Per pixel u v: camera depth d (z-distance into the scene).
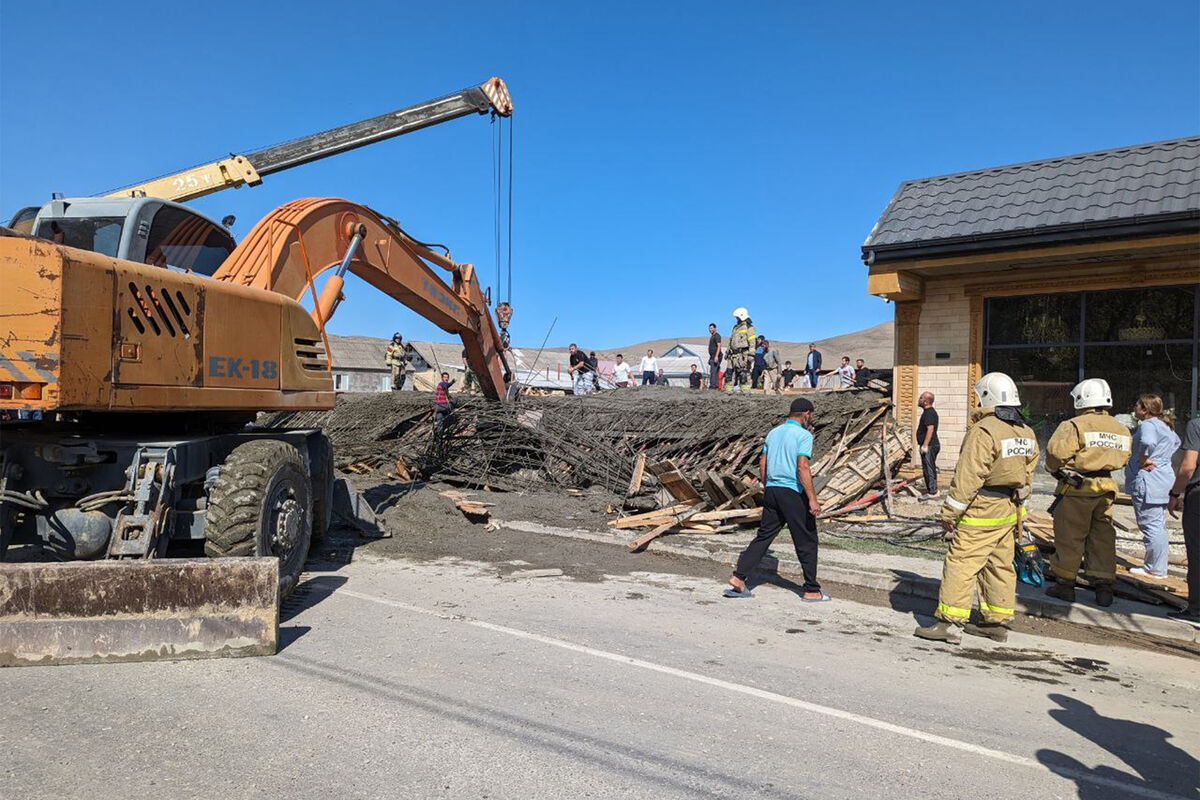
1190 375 11.69
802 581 7.95
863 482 11.90
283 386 7.45
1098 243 11.23
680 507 10.48
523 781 3.53
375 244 10.33
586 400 16.45
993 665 5.47
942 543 9.45
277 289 8.01
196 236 7.91
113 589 4.96
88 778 3.47
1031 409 13.02
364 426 17.50
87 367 5.26
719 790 3.49
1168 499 7.54
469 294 13.49
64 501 5.95
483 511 10.68
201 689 4.53
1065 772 3.79
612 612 6.61
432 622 6.09
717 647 5.67
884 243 12.87
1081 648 5.95
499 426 14.73
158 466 5.80
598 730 4.11
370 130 12.74
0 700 4.30
